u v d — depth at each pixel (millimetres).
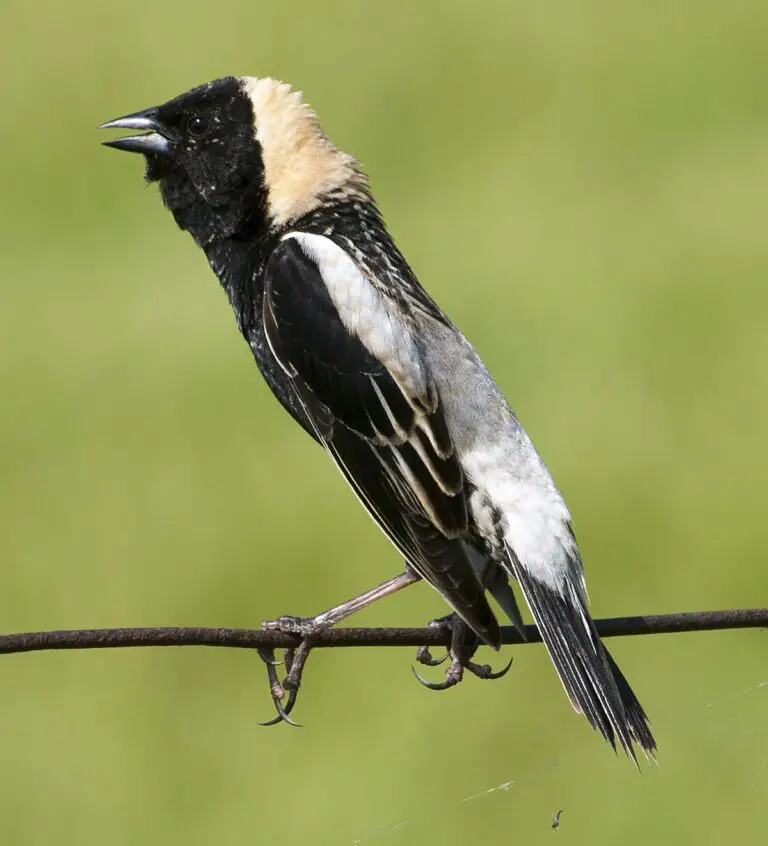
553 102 19281
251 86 8445
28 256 16906
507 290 15398
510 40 20531
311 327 7699
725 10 21094
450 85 19656
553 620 7238
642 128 18688
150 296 16031
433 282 15797
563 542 7387
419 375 7484
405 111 19062
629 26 20828
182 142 8492
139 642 6285
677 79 19625
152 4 20844
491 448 7457
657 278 15578
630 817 9812
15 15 20641
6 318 15641
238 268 8391
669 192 17250
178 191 8578
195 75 19453
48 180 18141
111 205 17844
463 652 7605
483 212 17219
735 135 18422
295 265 7852
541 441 13484
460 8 21141
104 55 19922
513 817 10562
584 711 7012
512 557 7355
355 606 7590
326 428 7680
